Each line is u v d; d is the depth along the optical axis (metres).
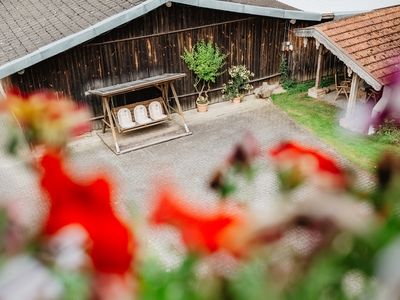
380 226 0.44
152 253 0.58
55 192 0.50
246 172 0.60
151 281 0.53
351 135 10.36
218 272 0.51
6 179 8.91
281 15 12.00
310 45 13.40
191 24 11.63
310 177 0.51
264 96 12.84
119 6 10.70
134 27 10.95
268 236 0.46
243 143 0.60
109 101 11.41
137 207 0.59
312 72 13.83
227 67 12.72
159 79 10.84
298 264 0.47
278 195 0.52
